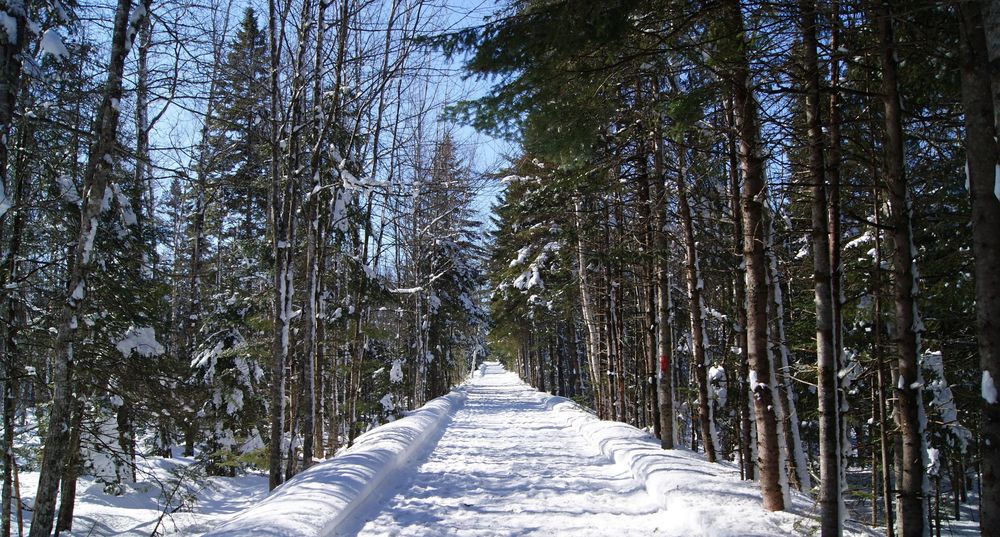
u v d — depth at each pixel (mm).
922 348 8922
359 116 11703
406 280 25516
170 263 17172
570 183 9781
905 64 5551
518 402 27734
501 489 8172
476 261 35594
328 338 17547
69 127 7715
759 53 5605
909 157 7137
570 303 21438
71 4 8055
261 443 15766
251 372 15570
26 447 10852
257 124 12469
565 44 4820
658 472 7742
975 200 3723
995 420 3521
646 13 5254
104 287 10359
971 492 19031
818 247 5188
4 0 6633
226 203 17922
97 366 10211
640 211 13086
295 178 10672
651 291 14258
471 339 49875
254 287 19141
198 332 16031
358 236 15461
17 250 9492
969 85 3807
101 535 10375
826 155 6734
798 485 9211
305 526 5309
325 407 20562
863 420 11820
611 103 6293
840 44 5867
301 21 11227
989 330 3584
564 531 6000
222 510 12422
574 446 12648
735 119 7930
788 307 12133
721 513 5770
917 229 8312
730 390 13297
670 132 6863
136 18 7082
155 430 16125
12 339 9328
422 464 10305
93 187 6930
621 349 17953
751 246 6539
